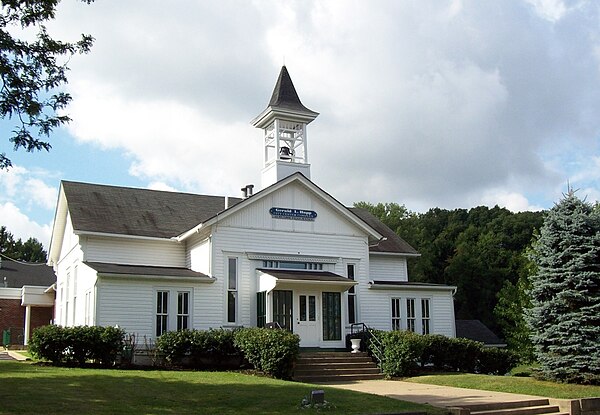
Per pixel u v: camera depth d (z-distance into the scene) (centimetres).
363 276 3059
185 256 3006
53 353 2144
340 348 2797
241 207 2777
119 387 1623
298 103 3195
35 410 1272
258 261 2806
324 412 1412
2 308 4294
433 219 8269
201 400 1502
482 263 6819
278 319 2680
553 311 2314
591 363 2173
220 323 2661
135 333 2469
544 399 1827
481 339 4306
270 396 1586
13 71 1547
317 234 2967
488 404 1695
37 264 5612
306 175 3145
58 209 3322
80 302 2778
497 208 8338
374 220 3862
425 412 1480
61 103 1619
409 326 3139
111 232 2827
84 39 1647
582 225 2342
